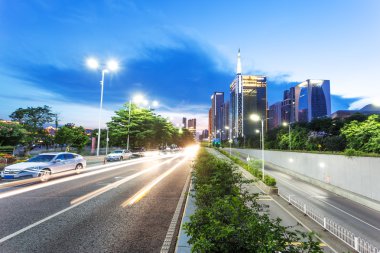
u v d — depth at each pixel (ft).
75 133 130.82
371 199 67.56
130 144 168.25
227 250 9.14
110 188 41.88
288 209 48.67
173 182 49.90
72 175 57.52
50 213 26.05
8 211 26.45
